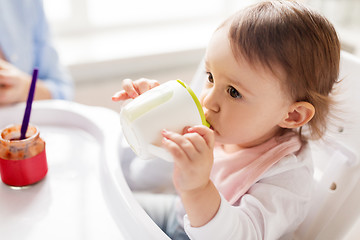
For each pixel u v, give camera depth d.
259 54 0.63
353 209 0.72
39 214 0.64
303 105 0.68
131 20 1.80
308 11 0.67
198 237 0.62
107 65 1.52
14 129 0.71
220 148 0.86
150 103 0.57
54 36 1.67
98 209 0.65
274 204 0.68
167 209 0.91
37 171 0.70
